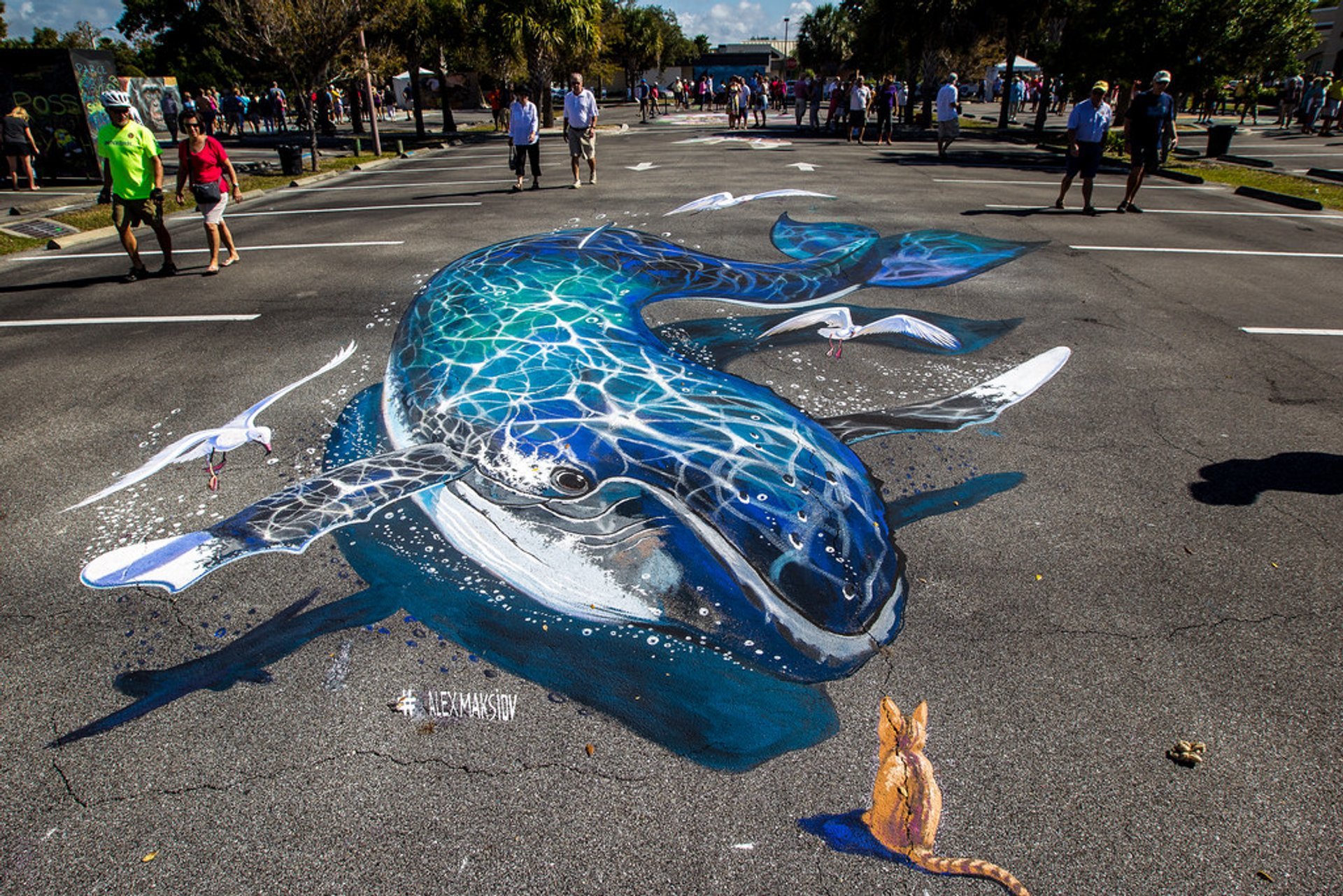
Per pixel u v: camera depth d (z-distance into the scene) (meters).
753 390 4.85
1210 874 2.06
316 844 2.16
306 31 14.87
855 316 6.25
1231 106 35.00
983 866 2.08
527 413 4.39
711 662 2.81
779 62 67.38
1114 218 10.12
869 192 11.80
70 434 4.52
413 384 4.82
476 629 2.95
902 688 2.69
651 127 29.83
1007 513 3.70
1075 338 5.91
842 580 3.22
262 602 3.09
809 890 2.03
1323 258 8.26
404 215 10.72
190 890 2.04
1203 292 7.05
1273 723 2.54
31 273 8.09
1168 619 3.01
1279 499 3.82
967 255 8.13
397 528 3.49
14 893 2.04
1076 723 2.54
